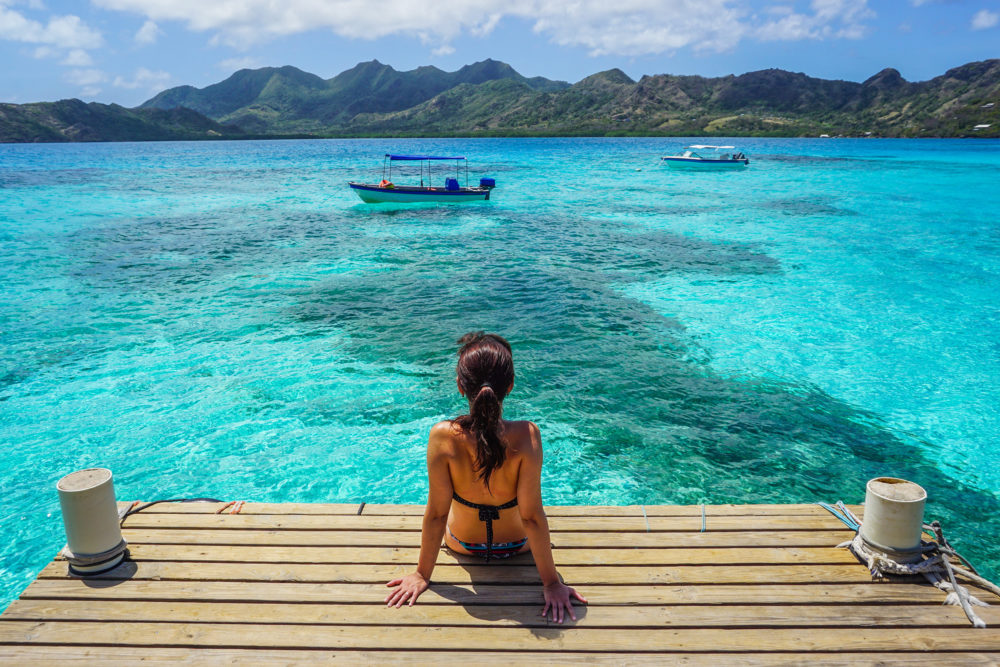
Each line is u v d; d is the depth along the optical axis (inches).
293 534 145.8
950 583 127.3
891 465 291.0
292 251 745.6
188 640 112.0
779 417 332.2
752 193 1360.7
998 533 246.8
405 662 107.5
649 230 895.1
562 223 964.0
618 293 559.2
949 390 362.9
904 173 1871.3
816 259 692.1
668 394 356.8
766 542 143.5
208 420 321.7
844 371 387.9
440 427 117.6
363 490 265.7
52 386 358.6
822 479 279.1
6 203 1189.1
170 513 154.4
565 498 263.1
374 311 502.6
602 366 393.7
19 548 232.4
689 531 147.9
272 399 345.4
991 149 3582.7
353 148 4773.6
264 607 121.0
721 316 491.5
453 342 431.8
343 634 113.9
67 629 114.6
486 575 130.9
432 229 913.5
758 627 116.5
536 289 572.7
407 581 125.3
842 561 136.5
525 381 371.6
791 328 462.6
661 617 118.7
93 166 2413.9
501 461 113.4
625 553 138.9
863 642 112.7
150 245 774.5
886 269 642.2
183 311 499.5
